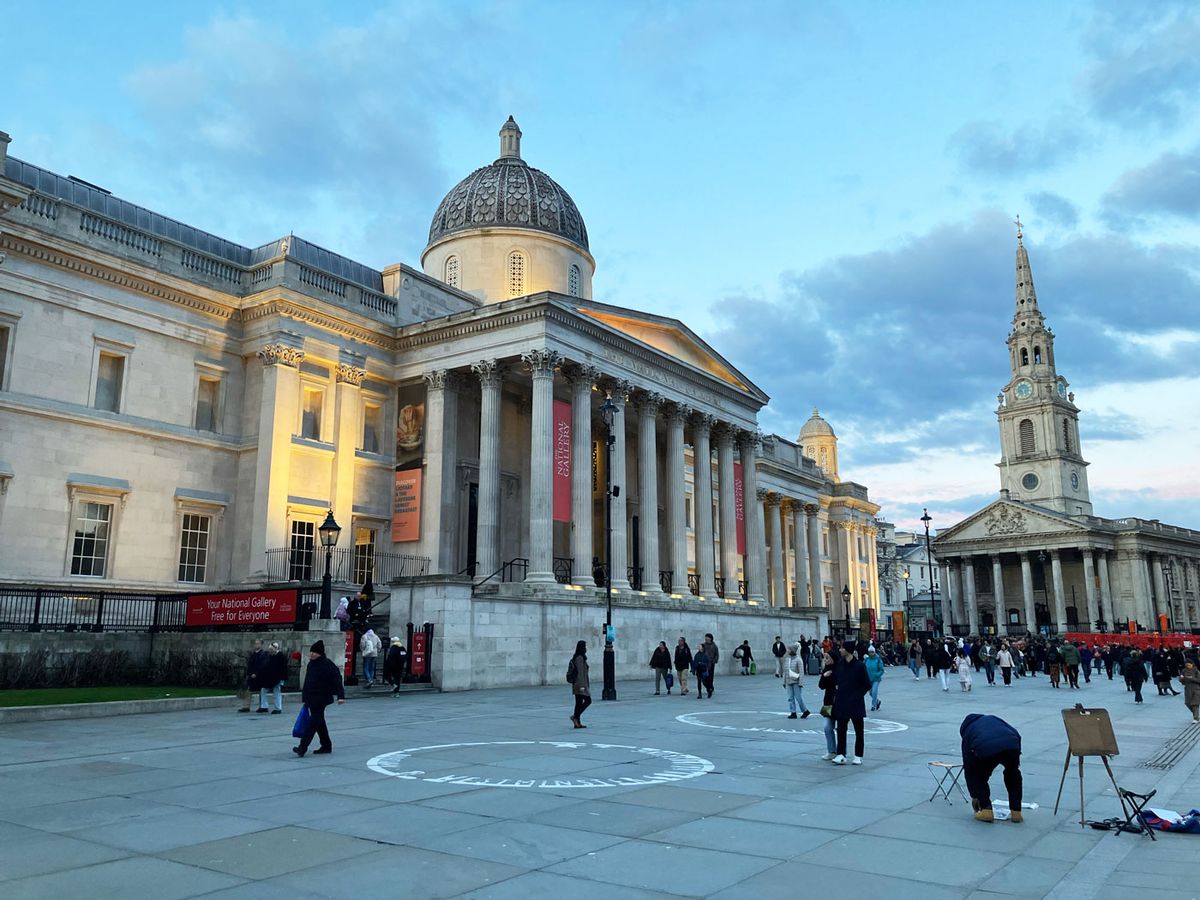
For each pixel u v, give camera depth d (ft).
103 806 38.96
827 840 34.12
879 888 27.94
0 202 95.76
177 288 126.41
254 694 83.41
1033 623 399.85
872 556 314.76
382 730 67.77
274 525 125.18
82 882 27.61
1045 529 400.06
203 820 36.32
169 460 124.57
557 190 187.52
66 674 95.09
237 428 132.67
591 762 52.54
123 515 118.62
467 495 149.18
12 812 37.68
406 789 43.34
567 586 131.85
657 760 53.93
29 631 96.48
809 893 27.32
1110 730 37.93
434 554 138.72
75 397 115.34
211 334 130.93
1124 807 36.78
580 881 28.22
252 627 101.30
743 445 190.29
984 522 419.33
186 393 127.44
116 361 121.70
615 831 35.01
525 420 162.81
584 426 141.49
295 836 33.71
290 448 129.39
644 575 153.38
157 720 73.31
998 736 37.73
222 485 129.90
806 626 191.62
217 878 28.14
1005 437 460.14
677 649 111.65
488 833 34.40
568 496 137.80
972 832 35.81
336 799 40.78
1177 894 27.43
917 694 121.29
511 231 176.65
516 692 109.40
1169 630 369.50
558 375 156.15
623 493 147.54
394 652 100.37
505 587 129.29
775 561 240.32
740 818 37.76
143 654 103.76
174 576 123.54
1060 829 36.58
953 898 27.02
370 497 142.10
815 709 91.30
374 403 146.72
